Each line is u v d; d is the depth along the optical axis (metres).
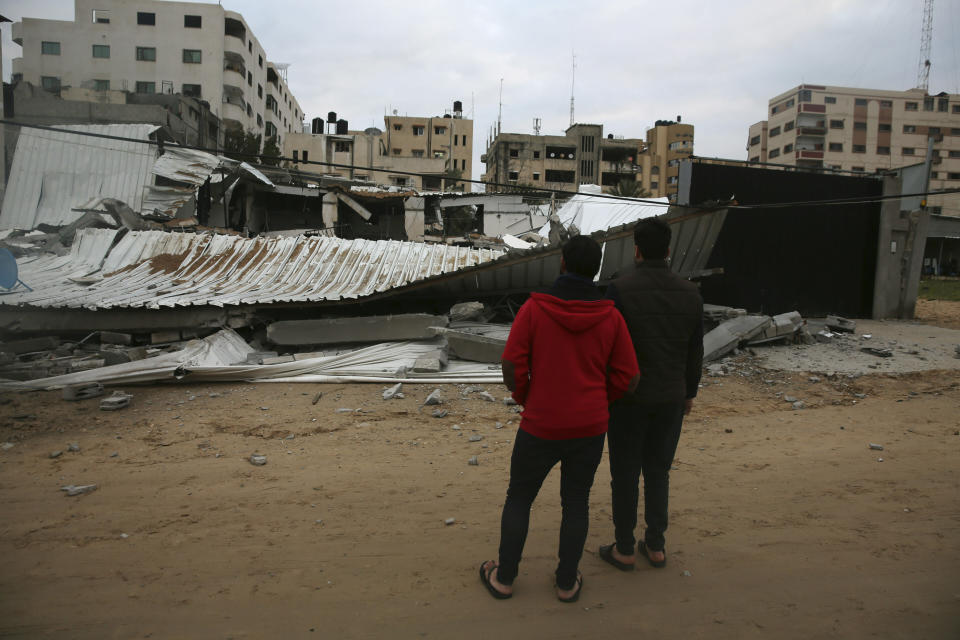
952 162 71.75
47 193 17.78
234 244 12.93
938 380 8.18
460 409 6.53
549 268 10.20
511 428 5.82
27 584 2.78
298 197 23.69
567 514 2.60
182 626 2.44
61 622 2.46
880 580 2.88
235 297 10.00
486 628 2.45
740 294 14.82
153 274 11.78
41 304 9.39
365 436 5.51
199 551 3.14
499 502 3.87
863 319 15.88
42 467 4.58
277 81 66.19
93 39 50.28
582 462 2.54
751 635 2.42
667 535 3.39
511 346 2.49
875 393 7.52
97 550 3.15
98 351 9.14
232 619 2.49
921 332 13.22
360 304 10.57
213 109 51.25
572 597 2.65
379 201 23.53
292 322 9.26
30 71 49.72
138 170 18.38
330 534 3.36
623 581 2.86
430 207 26.44
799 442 5.38
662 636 2.41
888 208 15.66
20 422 5.91
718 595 2.74
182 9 51.09
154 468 4.56
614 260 10.26
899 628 2.48
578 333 2.45
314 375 8.08
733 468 4.62
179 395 7.23
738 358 9.63
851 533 3.42
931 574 2.95
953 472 4.51
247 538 3.31
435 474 4.43
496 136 66.31
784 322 10.70
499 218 26.34
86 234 13.25
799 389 7.76
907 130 71.31
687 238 10.34
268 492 4.04
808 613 2.59
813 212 15.23
